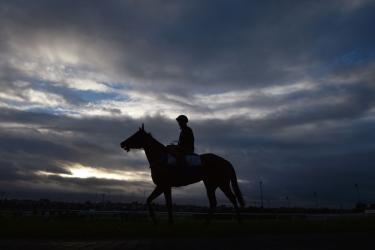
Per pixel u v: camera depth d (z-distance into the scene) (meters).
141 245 5.96
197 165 9.74
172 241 6.44
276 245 5.86
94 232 7.68
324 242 6.20
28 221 9.95
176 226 8.68
